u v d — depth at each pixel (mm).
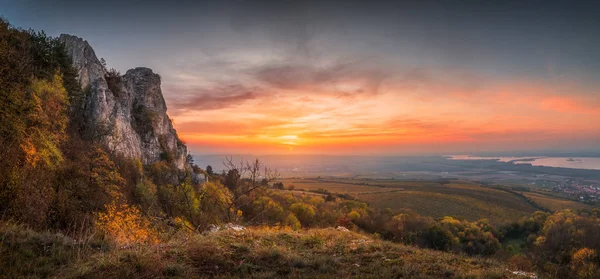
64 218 19516
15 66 25359
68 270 7375
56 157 23859
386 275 8484
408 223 68750
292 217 56094
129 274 7293
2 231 8734
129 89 67250
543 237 58906
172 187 48594
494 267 10242
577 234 53750
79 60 49625
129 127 56375
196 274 7840
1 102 20391
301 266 9031
